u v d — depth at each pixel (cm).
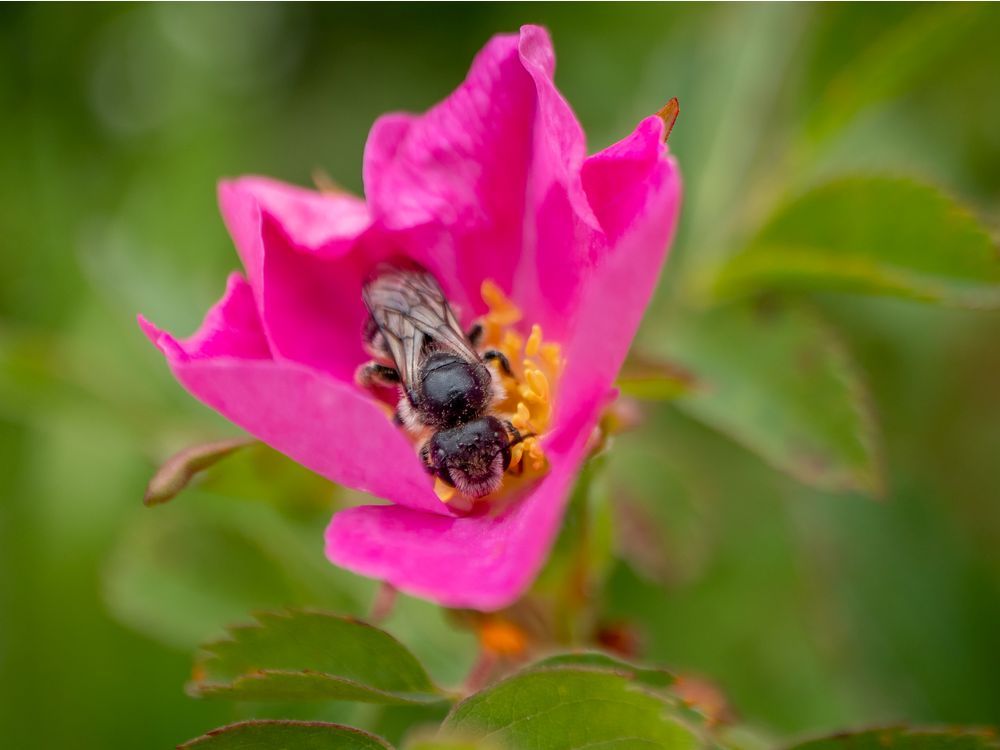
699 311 12
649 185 10
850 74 12
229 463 11
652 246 10
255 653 10
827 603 13
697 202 12
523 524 10
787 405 12
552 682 10
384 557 10
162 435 12
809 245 12
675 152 12
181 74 14
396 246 11
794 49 12
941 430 13
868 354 13
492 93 11
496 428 11
